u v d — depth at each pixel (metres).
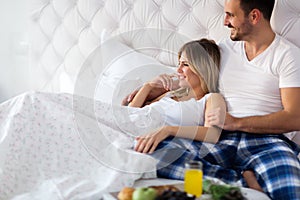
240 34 2.23
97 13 2.89
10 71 3.18
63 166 1.86
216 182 1.72
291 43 2.20
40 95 1.95
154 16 2.68
